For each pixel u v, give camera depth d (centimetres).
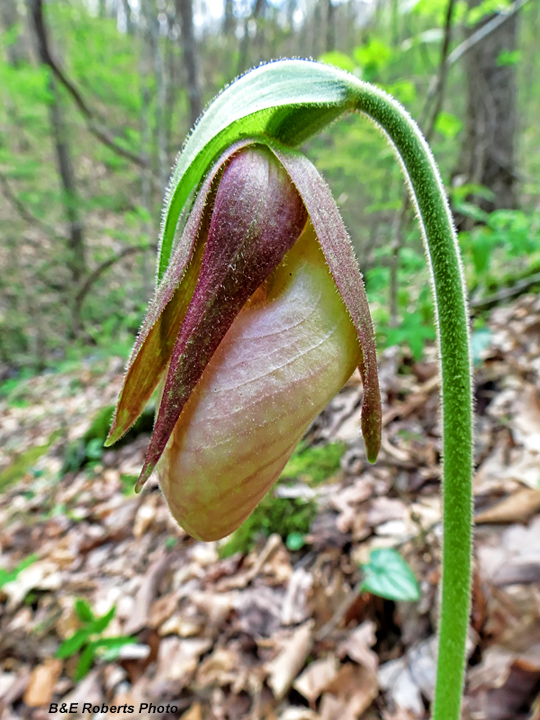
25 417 50
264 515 19
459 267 7
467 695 11
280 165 7
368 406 6
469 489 7
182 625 17
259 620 16
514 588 12
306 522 18
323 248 6
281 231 6
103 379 54
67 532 26
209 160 7
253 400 6
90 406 46
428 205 7
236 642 15
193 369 6
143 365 7
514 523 14
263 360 6
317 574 16
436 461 19
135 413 7
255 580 17
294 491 19
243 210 6
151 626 17
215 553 19
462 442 7
